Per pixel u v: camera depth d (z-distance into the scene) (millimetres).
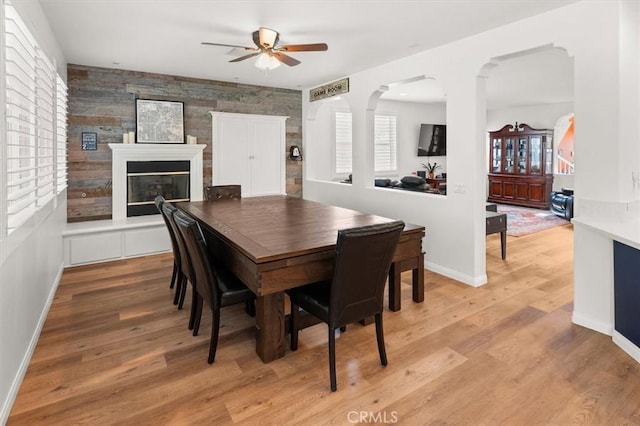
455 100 4012
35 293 2793
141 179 5520
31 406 2059
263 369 2418
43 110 2961
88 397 2139
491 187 10180
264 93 6516
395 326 3016
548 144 8969
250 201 4543
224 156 6215
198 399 2123
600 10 2785
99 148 5242
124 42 4078
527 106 9562
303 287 2541
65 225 4773
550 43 3145
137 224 5004
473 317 3174
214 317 2469
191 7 3182
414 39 3918
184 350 2666
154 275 4316
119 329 2988
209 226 3061
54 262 3811
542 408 2023
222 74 5594
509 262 4824
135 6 3152
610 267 2766
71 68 4996
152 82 5535
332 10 3227
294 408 2043
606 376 2307
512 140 9656
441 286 3936
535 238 6160
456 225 4105
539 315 3207
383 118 8656
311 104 6680
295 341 2639
